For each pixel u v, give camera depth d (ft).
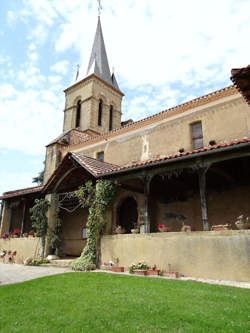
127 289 24.40
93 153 70.64
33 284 28.14
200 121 52.26
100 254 40.98
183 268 31.40
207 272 29.43
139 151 60.34
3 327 16.55
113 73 130.82
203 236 30.83
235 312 17.61
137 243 36.81
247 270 26.86
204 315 17.25
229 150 32.32
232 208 45.39
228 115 48.19
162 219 53.52
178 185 50.37
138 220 52.42
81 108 110.22
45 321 17.29
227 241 28.96
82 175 52.70
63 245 59.57
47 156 81.56
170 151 54.65
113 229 49.52
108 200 43.21
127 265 36.96
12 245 59.72
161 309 18.56
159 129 58.18
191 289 23.80
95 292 23.73
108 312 18.40
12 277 34.88
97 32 137.28
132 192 55.77
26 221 72.84
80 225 62.44
